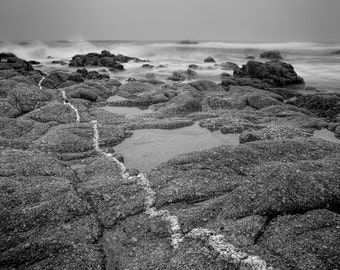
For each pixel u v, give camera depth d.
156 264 11.11
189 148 23.12
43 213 13.28
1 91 32.41
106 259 11.85
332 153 19.50
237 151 18.59
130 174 17.48
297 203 13.21
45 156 18.50
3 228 12.48
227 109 33.81
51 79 43.81
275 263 10.20
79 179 17.06
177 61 91.75
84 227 13.04
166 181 16.25
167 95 39.09
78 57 79.44
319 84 51.69
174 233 12.63
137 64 81.94
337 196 13.93
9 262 11.32
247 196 13.65
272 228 12.04
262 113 31.89
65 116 27.31
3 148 20.34
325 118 31.55
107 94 40.94
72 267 11.20
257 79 50.91
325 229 11.64
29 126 24.53
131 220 13.70
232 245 11.09
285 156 18.77
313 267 9.98
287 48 145.12
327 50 128.88
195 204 14.77
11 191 14.36
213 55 111.38
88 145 21.86
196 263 10.62
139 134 25.73
